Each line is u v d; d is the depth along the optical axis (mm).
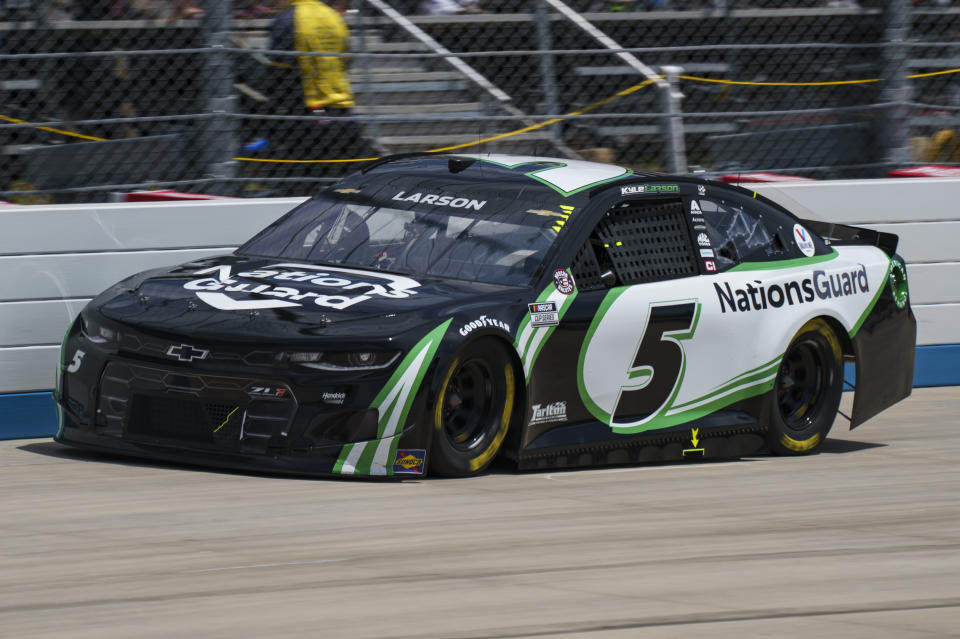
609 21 30328
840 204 29172
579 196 21000
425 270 20078
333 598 12227
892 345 24656
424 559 13930
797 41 31125
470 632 11258
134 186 25344
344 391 17500
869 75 30875
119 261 23828
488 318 18469
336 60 26906
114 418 18719
